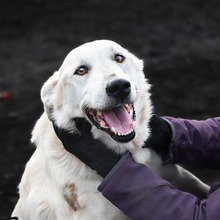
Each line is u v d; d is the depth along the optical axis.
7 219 5.63
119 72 5.06
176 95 11.64
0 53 14.81
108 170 4.91
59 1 18.97
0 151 9.72
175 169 5.61
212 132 5.54
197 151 5.46
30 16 17.58
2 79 13.12
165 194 4.73
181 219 4.67
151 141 5.32
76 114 5.14
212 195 4.77
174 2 18.36
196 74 12.70
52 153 5.24
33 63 14.00
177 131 5.36
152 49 14.47
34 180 5.45
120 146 5.12
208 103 11.20
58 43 15.30
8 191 8.43
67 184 5.14
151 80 12.45
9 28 16.64
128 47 14.73
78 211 5.15
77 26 16.59
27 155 9.55
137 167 4.84
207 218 4.64
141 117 5.28
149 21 16.77
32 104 11.62
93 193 5.07
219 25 16.06
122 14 17.50
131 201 4.74
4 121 10.91
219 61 13.35
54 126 5.21
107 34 15.82
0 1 18.86
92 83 5.02
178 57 13.78
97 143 5.01
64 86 5.20
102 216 5.09
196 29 15.88
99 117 4.99
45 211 5.29
